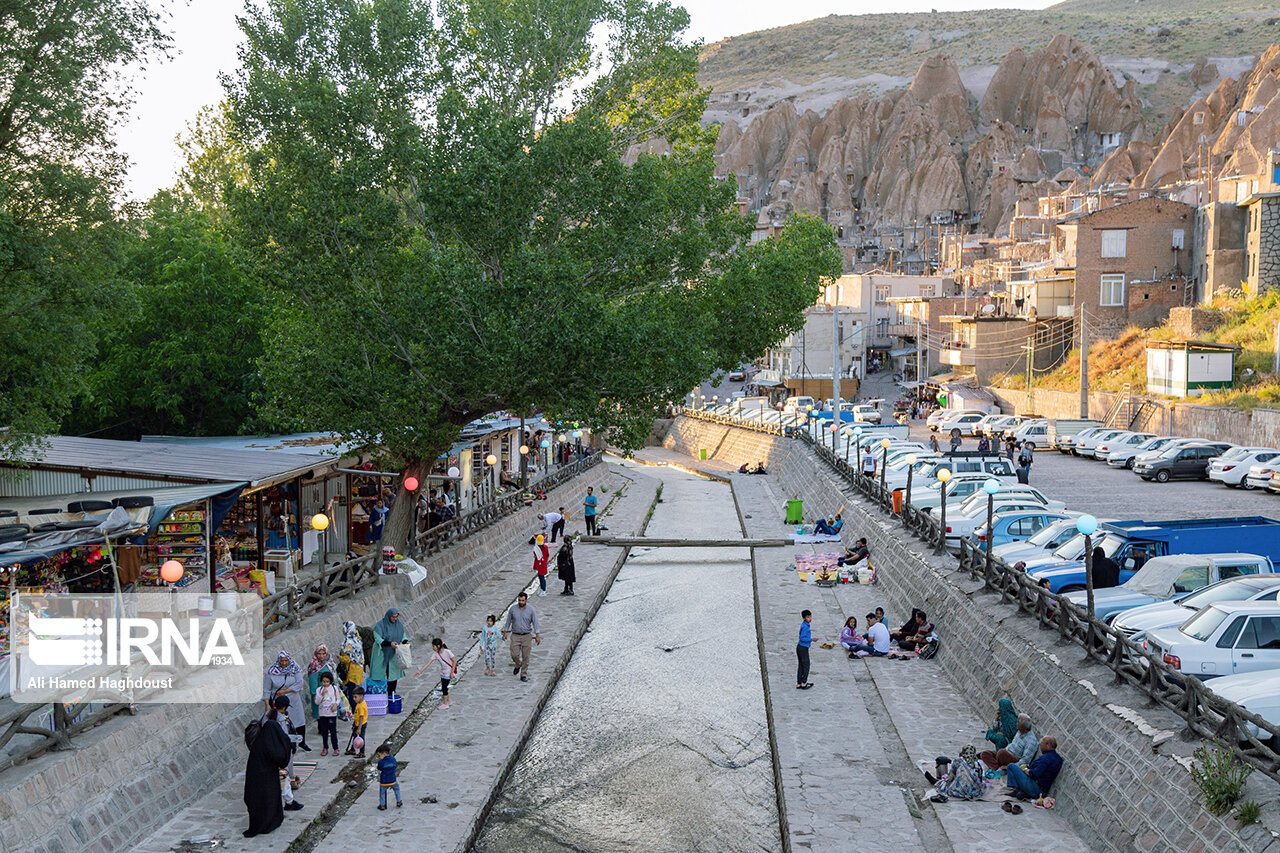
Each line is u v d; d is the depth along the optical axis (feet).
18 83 53.06
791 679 69.92
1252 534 74.74
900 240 571.28
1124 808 42.14
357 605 72.95
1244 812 35.45
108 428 117.19
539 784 57.36
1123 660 49.78
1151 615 58.13
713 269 113.70
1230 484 128.36
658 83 101.55
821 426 181.37
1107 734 45.98
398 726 61.26
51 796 39.60
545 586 102.12
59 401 59.36
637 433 87.86
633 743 64.23
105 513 54.75
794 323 121.08
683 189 99.91
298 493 91.35
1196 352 166.20
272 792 44.98
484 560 109.81
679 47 99.04
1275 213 191.01
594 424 87.15
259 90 80.84
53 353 55.72
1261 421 142.41
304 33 84.69
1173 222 223.10
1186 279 220.43
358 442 87.76
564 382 83.56
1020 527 93.35
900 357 316.81
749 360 120.78
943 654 72.43
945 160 639.35
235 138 86.17
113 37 55.01
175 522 68.23
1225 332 180.96
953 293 337.31
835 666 73.15
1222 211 207.10
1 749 41.68
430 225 86.38
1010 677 58.59
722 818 53.16
